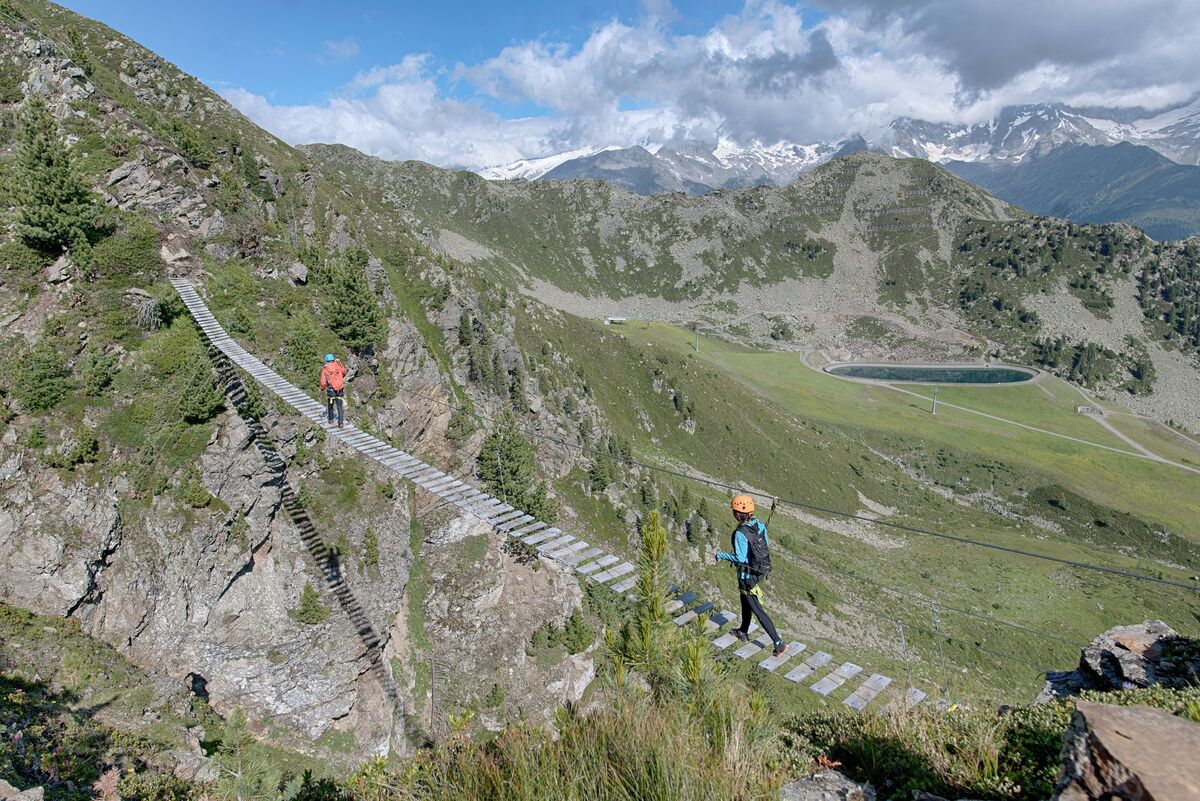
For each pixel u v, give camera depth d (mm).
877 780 11070
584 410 142500
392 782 11523
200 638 44594
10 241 47250
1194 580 164750
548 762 9141
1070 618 128375
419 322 100125
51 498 40281
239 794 24625
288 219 87125
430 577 59594
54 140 48875
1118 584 145500
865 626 109250
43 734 25000
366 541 53562
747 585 13500
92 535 40656
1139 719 6082
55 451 41156
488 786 9305
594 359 184375
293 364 55969
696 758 8812
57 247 48375
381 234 107125
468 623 58188
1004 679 104375
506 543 64062
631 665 11781
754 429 196500
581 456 113438
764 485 178500
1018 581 143500
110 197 54844
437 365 82562
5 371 42531
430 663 55938
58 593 39344
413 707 53281
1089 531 194875
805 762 11664
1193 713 10484
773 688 56531
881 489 199875
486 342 116125
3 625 36406
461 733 11914
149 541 42719
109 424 43219
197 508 44469
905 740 11711
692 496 134875
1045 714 12125
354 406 61781
